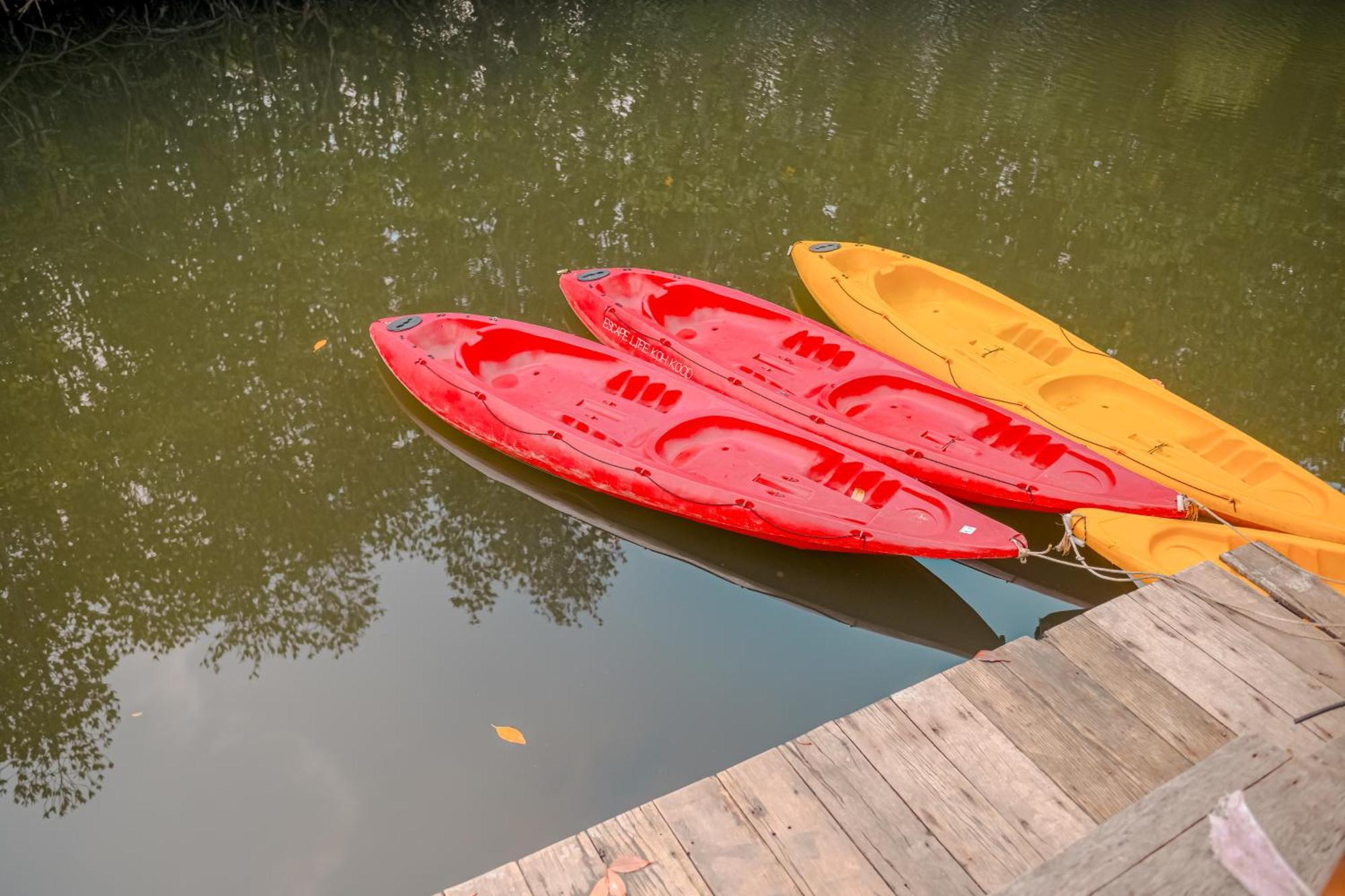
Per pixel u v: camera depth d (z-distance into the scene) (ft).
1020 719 11.88
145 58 41.27
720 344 22.59
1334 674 12.50
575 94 38.96
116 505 18.88
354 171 32.27
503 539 18.44
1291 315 26.73
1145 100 41.81
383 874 12.55
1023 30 50.57
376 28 45.98
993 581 17.78
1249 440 19.06
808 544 16.93
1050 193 33.12
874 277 24.75
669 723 14.74
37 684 15.33
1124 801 10.91
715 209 30.81
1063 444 18.45
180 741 14.39
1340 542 16.62
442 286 26.11
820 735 11.65
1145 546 16.14
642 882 10.02
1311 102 42.93
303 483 19.53
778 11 50.42
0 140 33.47
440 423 20.98
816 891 9.96
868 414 20.04
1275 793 7.31
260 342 23.63
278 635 16.24
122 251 27.30
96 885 12.44
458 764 14.02
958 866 10.21
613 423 19.71
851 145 35.81
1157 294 27.35
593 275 23.98
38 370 22.39
